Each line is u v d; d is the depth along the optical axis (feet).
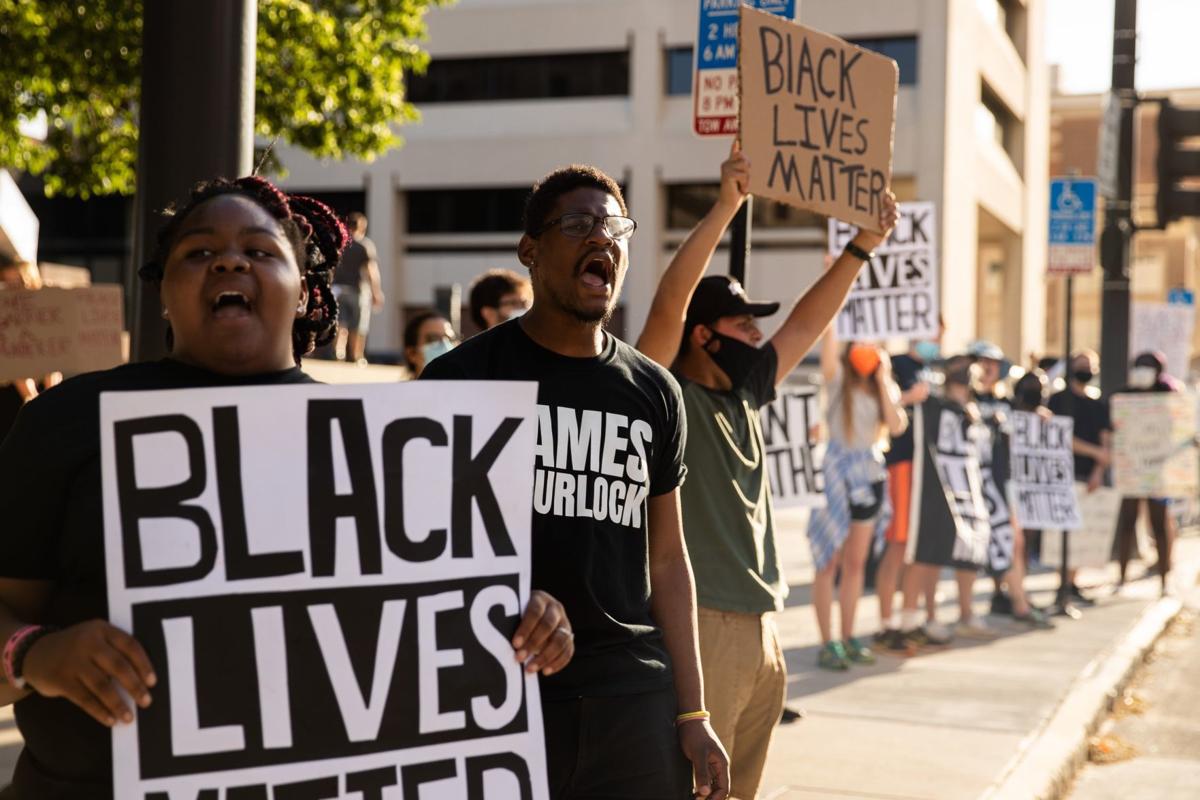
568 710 9.37
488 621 7.64
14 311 19.30
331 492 7.29
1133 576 45.42
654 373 10.21
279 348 7.42
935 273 27.04
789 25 14.23
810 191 14.39
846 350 26.81
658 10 118.11
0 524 7.00
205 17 12.50
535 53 122.01
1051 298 198.59
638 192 118.93
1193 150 44.27
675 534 10.37
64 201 124.67
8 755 18.45
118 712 6.68
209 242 7.20
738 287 13.48
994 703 23.72
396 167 124.88
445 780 7.46
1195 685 28.25
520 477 7.78
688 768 10.02
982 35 125.39
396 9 37.19
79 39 31.53
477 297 18.07
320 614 7.21
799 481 23.15
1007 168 142.10
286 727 7.08
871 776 18.79
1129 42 44.91
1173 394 40.14
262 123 34.88
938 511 28.19
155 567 6.89
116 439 6.88
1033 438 35.58
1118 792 19.98
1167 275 186.09
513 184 122.72
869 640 29.81
